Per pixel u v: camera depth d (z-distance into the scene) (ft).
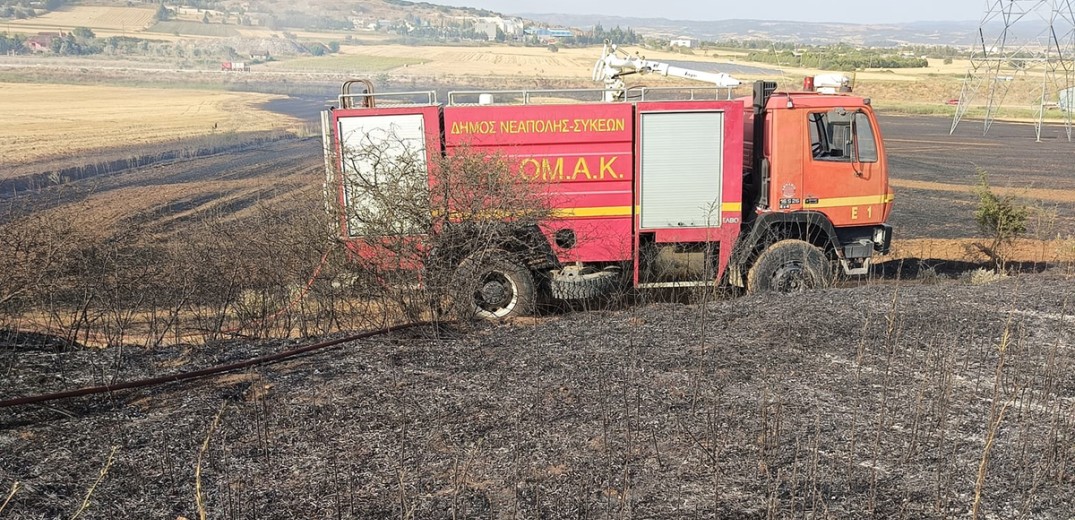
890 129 143.74
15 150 107.76
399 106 30.66
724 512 14.82
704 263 32.99
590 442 17.61
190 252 33.45
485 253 28.60
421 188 27.86
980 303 28.68
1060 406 19.60
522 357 23.13
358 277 28.30
